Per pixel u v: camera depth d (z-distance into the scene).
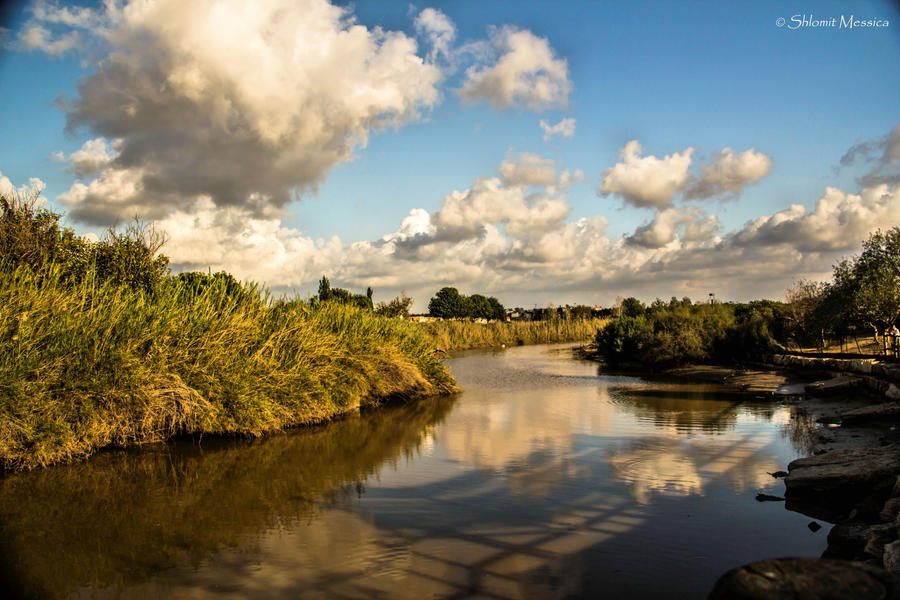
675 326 32.94
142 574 5.92
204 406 12.15
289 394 14.36
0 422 9.40
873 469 7.82
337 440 12.96
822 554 6.07
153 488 9.02
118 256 14.80
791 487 8.08
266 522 7.43
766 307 39.00
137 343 11.59
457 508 7.89
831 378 20.36
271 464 10.65
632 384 24.64
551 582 5.60
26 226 13.67
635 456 10.70
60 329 10.48
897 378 14.86
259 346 14.62
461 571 5.87
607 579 5.63
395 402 19.66
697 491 8.45
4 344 9.62
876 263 21.84
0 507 8.02
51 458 9.95
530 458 10.77
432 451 11.63
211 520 7.52
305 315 17.62
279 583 5.67
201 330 13.12
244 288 16.14
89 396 10.64
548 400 19.58
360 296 50.38
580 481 9.08
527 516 7.50
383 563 6.11
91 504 8.18
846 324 24.53
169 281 15.00
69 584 5.71
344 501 8.31
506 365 36.91
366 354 18.53
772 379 23.73
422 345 23.06
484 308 127.06
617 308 72.38
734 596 1.73
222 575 5.87
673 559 6.07
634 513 7.54
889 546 5.00
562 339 71.19
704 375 27.36
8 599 5.39
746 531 6.83
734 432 12.86
